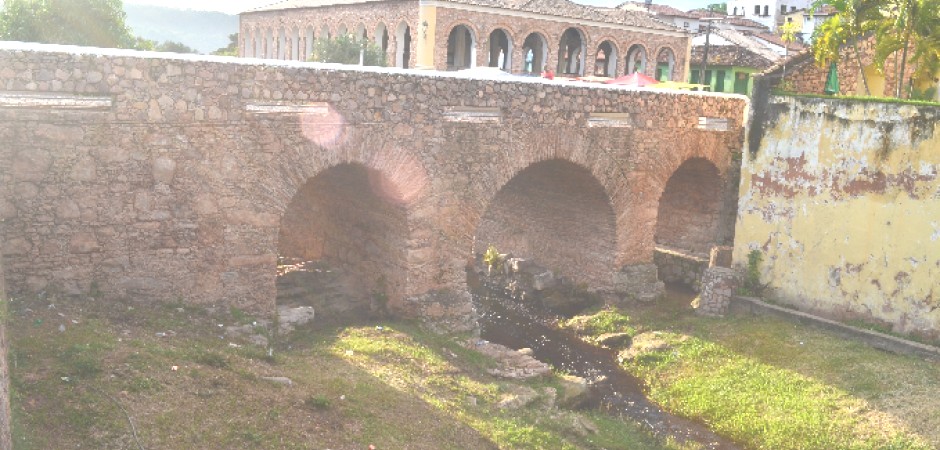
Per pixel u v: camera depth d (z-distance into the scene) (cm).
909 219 1741
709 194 2461
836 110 1869
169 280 1535
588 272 2314
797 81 2097
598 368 1888
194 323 1505
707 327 1998
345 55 3381
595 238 2275
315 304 1889
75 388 1038
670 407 1672
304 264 2114
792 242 1986
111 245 1468
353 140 1684
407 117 1748
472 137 1852
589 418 1551
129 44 3034
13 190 1367
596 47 3719
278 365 1357
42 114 1370
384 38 3653
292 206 2278
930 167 1698
